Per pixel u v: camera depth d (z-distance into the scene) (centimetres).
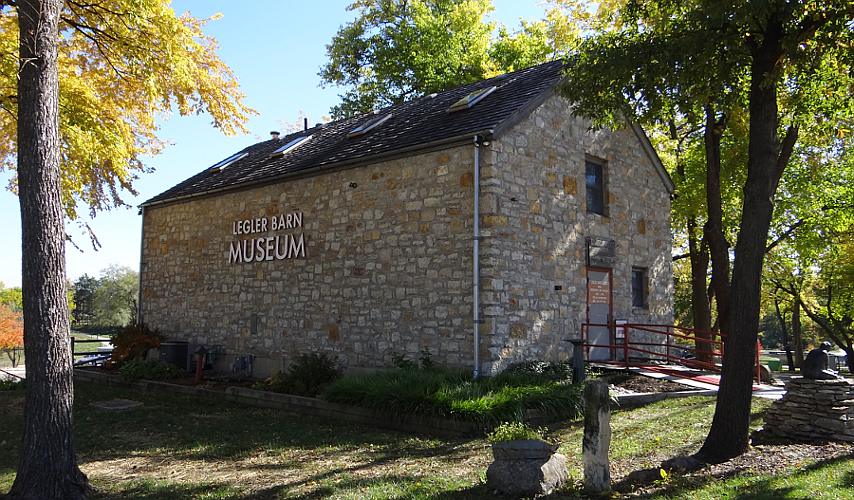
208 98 1202
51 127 642
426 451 817
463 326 1145
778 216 2020
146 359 1697
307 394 1220
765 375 1388
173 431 1002
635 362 1405
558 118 1327
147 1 1029
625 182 1509
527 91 1294
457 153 1191
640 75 873
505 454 623
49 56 648
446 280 1180
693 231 2006
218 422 1074
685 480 616
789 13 698
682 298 3606
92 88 1254
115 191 1310
